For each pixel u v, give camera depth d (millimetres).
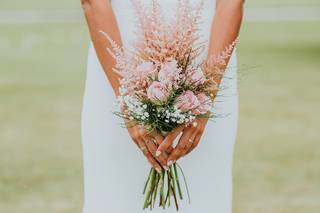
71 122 10172
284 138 9047
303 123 10008
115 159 3979
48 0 43156
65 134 9336
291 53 19266
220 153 3984
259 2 41406
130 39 3895
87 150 4055
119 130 3953
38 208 6219
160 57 3518
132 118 3602
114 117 3947
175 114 3521
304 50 19938
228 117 3980
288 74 15195
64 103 11797
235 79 3994
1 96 12594
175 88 3520
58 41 22734
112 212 4008
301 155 8141
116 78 3742
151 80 3543
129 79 3549
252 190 6785
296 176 7273
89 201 4070
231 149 4051
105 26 3746
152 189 3805
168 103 3535
